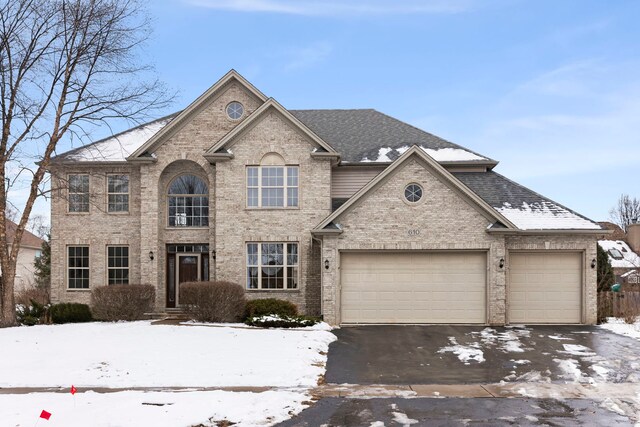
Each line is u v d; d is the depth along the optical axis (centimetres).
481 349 1697
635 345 1745
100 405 1065
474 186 2420
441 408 1108
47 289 3366
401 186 2142
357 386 1294
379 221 2138
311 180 2353
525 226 2159
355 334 1950
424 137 2731
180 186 2538
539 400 1170
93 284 2523
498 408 1109
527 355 1616
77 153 2598
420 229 2128
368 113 3023
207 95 2462
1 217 2244
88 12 2306
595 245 2162
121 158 2544
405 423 1009
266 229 2353
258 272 2355
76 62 2305
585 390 1253
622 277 4212
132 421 967
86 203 2555
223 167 2369
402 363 1533
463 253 2148
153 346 1656
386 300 2152
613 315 2262
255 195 2369
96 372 1374
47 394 1177
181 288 2184
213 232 2466
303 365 1453
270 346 1658
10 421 957
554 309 2177
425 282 2152
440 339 1853
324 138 2748
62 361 1479
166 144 2483
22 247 4931
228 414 1034
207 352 1576
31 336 1855
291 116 2348
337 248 2136
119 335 1838
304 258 2344
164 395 1155
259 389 1249
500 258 2108
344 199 2519
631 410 1095
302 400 1158
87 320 2339
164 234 2509
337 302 2127
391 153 2577
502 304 2105
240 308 2184
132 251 2525
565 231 2133
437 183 2133
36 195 2314
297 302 2339
